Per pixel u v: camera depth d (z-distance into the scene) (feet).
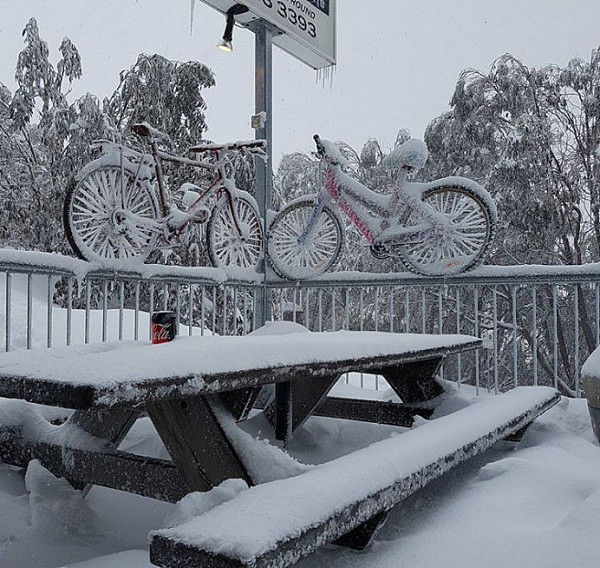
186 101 31.12
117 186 13.10
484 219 13.70
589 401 8.88
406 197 14.67
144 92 30.96
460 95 31.45
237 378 4.69
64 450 5.86
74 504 5.74
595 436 8.92
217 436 5.02
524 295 30.99
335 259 15.96
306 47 17.65
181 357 4.56
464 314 31.14
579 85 31.04
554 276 12.28
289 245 16.25
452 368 32.07
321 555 4.64
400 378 9.45
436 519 5.63
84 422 5.99
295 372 5.39
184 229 14.10
